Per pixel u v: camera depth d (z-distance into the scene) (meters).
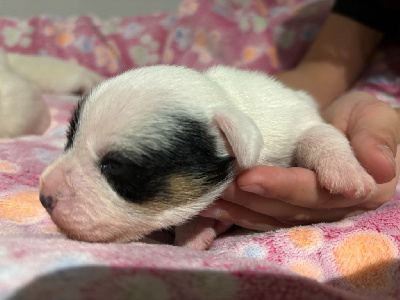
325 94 0.19
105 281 0.06
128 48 0.27
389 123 0.11
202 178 0.09
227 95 0.10
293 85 0.19
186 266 0.07
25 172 0.13
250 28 0.25
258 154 0.09
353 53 0.21
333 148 0.10
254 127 0.09
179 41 0.26
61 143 0.16
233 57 0.24
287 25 0.25
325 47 0.21
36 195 0.11
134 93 0.09
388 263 0.08
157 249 0.08
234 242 0.10
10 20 0.29
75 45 0.28
